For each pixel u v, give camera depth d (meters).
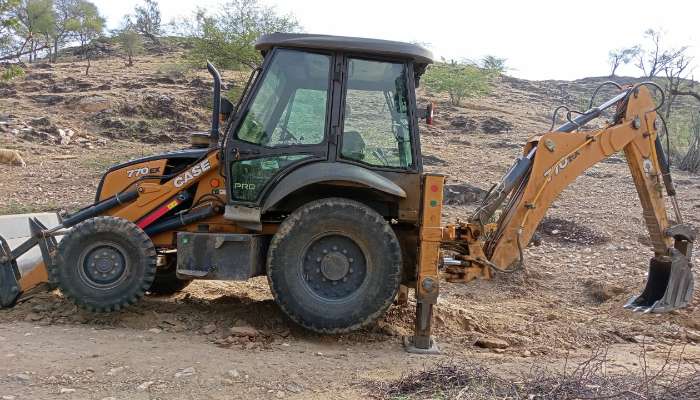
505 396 4.54
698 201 14.73
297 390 4.82
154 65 37.88
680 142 21.38
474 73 31.36
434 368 5.22
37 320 6.40
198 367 5.15
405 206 6.16
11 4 19.98
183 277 6.17
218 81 6.70
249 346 5.81
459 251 6.51
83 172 16.81
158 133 22.22
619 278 9.55
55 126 21.53
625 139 6.89
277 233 5.99
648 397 4.47
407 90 6.16
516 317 7.87
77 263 6.18
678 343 6.94
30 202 13.72
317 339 6.20
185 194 6.60
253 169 6.17
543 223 12.27
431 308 6.05
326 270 6.04
